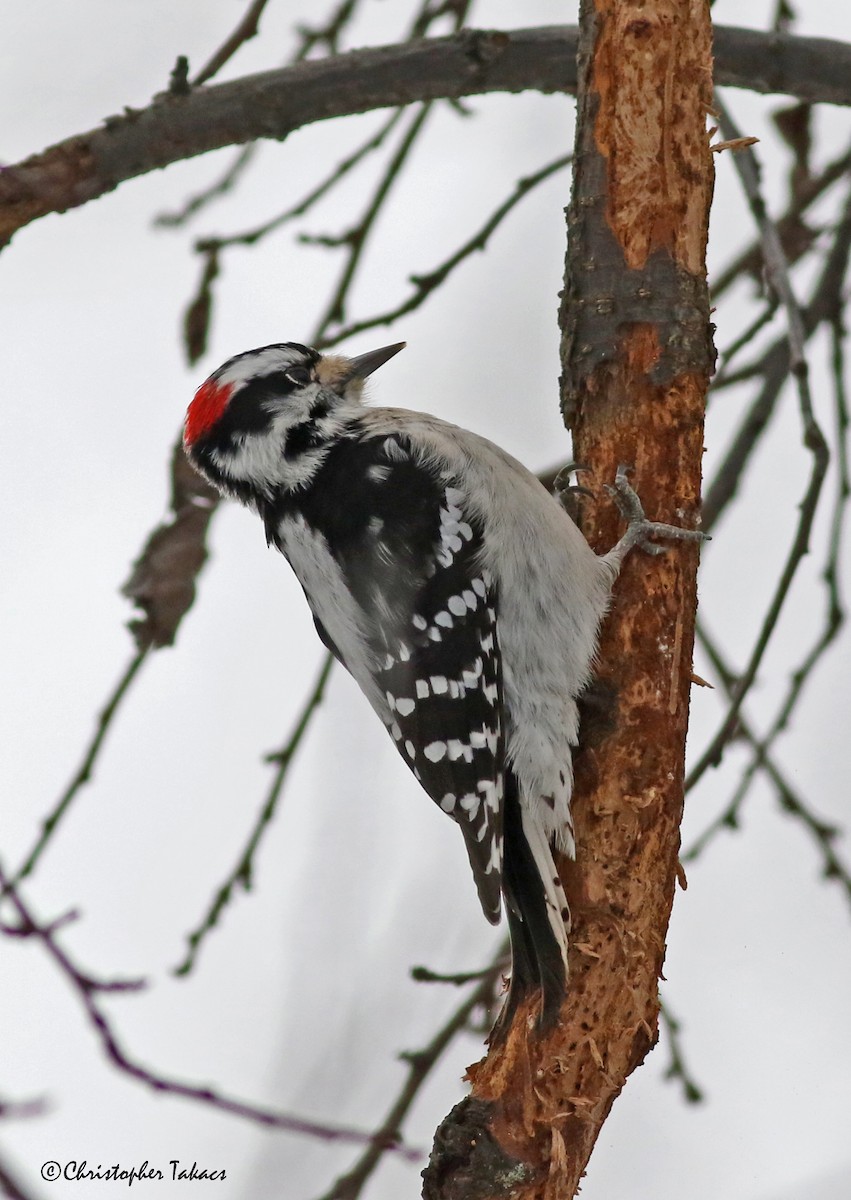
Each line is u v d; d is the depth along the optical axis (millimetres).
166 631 9352
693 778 9109
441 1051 8820
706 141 8156
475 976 8836
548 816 7598
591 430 8188
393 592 8555
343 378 9672
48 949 5195
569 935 7281
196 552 9609
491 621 8203
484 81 9305
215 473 9570
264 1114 5617
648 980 7270
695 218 8109
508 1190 6645
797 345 9391
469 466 8727
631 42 8031
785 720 9992
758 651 9188
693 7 8094
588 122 8188
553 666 7891
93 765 8789
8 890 5176
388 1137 7199
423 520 8594
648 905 7387
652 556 7922
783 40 9719
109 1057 5305
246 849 9586
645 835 7484
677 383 8023
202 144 8891
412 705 8391
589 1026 7051
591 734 7707
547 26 9367
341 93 9117
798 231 11859
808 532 9211
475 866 7922
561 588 7977
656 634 7848
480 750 8039
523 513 8328
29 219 8625
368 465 8945
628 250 8086
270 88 8938
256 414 9383
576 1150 6820
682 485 8047
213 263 10328
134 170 8789
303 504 9102
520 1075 6852
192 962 9336
